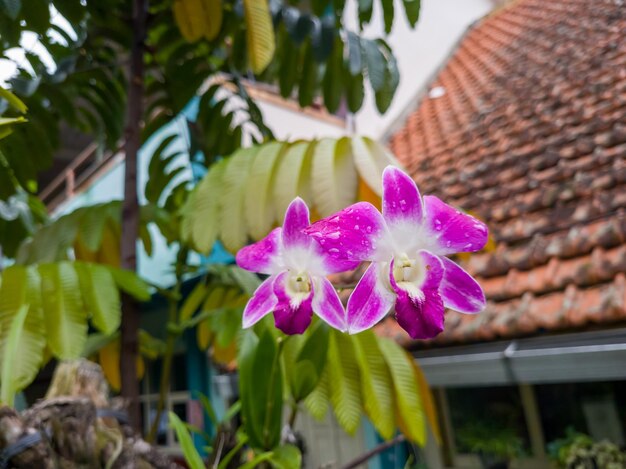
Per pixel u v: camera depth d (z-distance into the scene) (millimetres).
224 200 414
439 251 180
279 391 309
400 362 414
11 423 241
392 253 174
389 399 385
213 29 541
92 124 665
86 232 506
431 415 468
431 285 171
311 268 210
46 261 489
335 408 377
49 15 430
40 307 333
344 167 379
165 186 726
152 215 559
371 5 533
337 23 560
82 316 340
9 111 432
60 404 268
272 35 463
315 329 322
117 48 669
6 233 676
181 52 628
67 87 560
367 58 540
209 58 688
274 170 405
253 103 691
